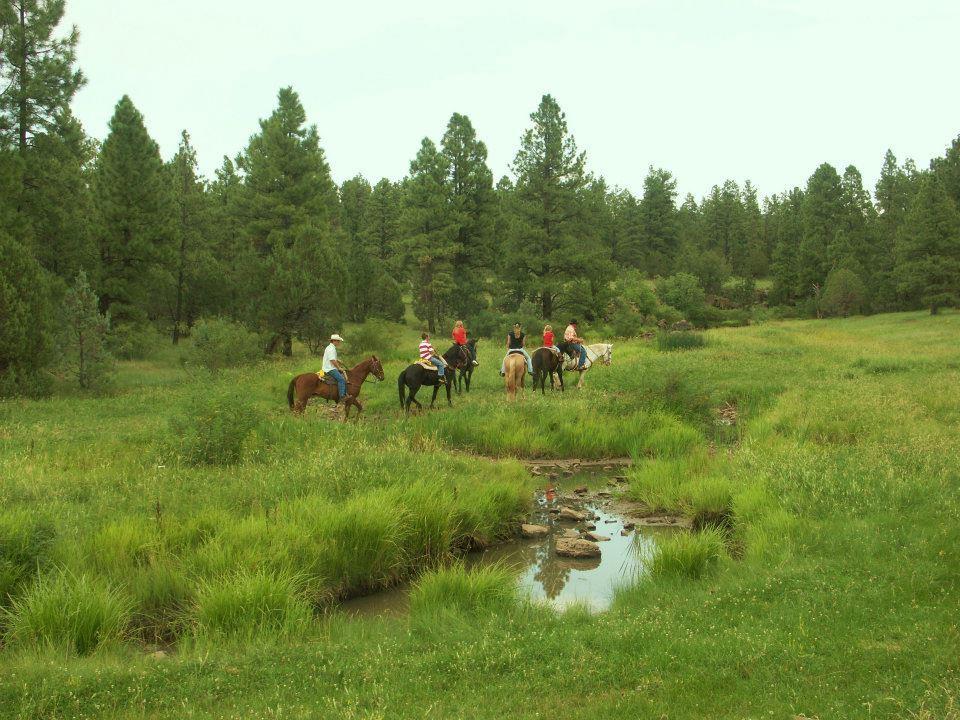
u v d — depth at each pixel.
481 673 5.79
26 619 6.40
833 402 17.17
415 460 12.66
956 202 77.50
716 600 7.11
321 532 8.79
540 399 20.20
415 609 7.45
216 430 12.92
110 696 5.35
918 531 8.37
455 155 65.62
